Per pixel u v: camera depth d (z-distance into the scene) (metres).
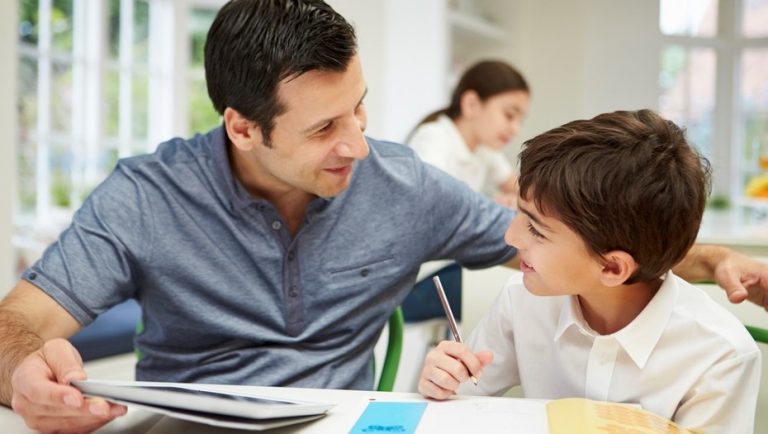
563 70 4.77
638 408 0.82
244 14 1.08
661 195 0.87
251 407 0.71
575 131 0.90
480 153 2.96
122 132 3.28
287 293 1.17
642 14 4.68
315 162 1.09
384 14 3.74
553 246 0.90
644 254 0.88
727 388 0.87
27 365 0.79
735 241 2.04
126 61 3.26
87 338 2.27
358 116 1.13
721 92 5.18
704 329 0.90
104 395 0.74
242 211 1.14
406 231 1.22
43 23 2.96
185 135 3.46
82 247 1.10
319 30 1.04
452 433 0.73
